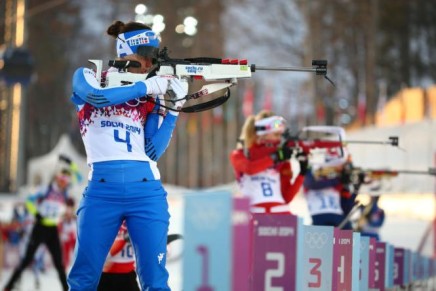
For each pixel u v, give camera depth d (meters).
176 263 51.31
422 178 96.25
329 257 18.80
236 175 28.83
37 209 40.75
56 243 40.88
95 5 190.88
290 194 29.16
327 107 164.88
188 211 14.98
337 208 31.98
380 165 104.75
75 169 41.78
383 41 178.00
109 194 17.44
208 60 18.66
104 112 17.69
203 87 18.59
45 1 176.00
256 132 28.48
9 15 73.12
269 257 17.02
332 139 31.11
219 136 151.88
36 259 47.06
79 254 17.56
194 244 14.93
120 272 22.80
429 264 39.09
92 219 17.45
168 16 167.12
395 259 30.44
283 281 16.98
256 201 28.20
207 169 152.00
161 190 17.88
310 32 155.25
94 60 18.19
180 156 159.00
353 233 21.33
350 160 32.47
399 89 178.62
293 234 17.00
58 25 181.38
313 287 18.81
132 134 17.77
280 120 28.48
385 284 26.61
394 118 140.25
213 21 171.25
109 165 17.52
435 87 136.62
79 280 17.56
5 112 103.44
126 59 18.53
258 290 16.98
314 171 31.69
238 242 14.87
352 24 173.25
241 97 162.50
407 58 179.50
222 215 14.78
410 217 76.06
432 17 180.00
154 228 17.53
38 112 183.12
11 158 104.44
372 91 154.25
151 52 18.48
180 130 157.50
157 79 17.86
